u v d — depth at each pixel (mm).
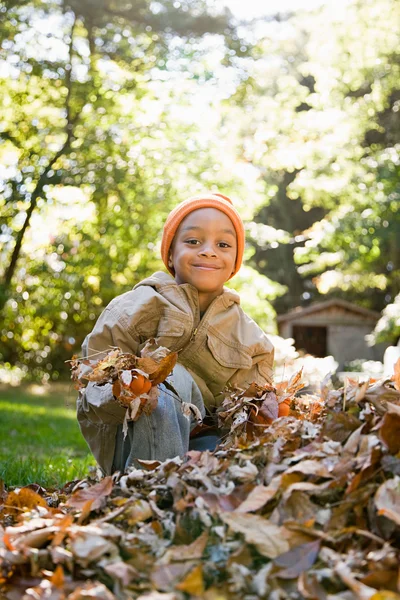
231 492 1799
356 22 15773
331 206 17609
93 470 2693
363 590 1386
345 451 1822
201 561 1585
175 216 2895
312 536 1591
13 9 13797
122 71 13969
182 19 15016
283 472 1812
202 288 2766
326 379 2562
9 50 13766
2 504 2289
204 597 1433
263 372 2842
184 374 2609
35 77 13938
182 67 13852
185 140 13383
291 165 16188
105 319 2660
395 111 17578
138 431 2387
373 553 1521
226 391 2691
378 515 1631
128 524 1772
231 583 1494
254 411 2471
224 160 13430
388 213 16375
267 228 13570
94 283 13711
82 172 12922
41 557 1609
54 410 9508
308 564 1509
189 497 1796
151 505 1803
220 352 2740
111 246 13438
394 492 1628
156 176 13055
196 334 2719
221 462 1962
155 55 14445
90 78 13758
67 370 16500
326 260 18125
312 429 2053
